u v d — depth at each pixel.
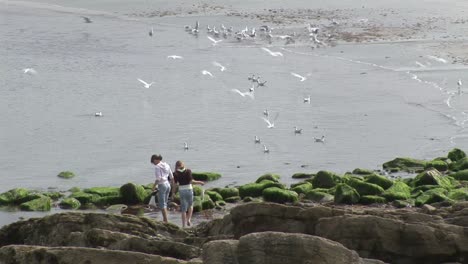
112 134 55.75
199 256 24.33
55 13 105.81
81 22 99.75
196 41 88.75
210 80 71.56
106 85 70.31
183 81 71.38
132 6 110.06
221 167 47.47
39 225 29.16
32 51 83.88
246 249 22.09
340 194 37.28
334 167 47.00
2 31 93.44
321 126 56.62
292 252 21.91
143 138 54.53
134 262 23.78
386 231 25.42
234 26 96.19
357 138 53.69
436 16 97.44
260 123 57.81
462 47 79.62
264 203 27.38
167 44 87.56
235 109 61.94
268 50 78.19
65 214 28.78
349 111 60.25
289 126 56.91
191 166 47.88
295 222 26.84
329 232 25.95
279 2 112.12
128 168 47.94
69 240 26.77
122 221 28.39
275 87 68.25
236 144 52.72
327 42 84.25
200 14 104.06
